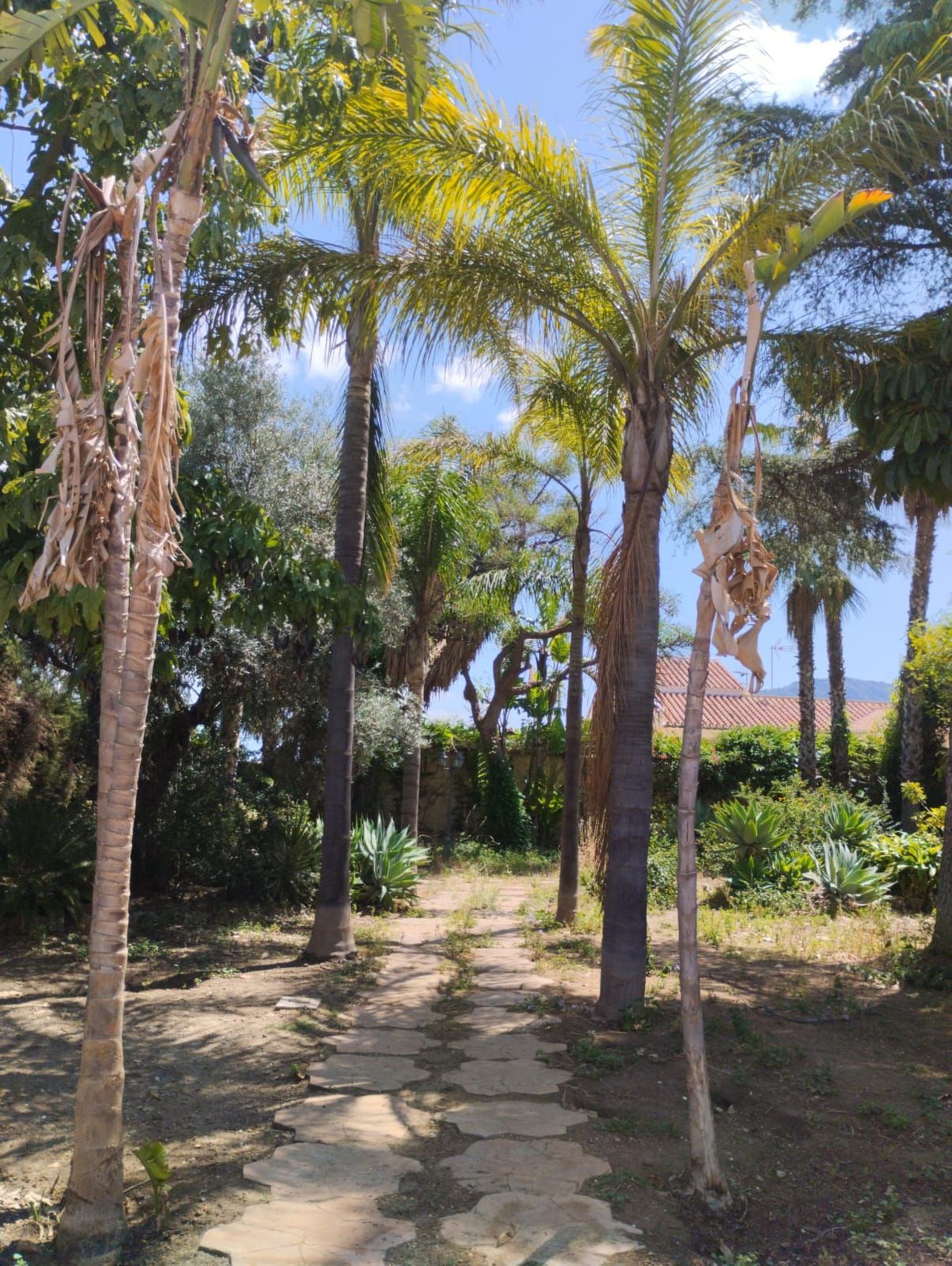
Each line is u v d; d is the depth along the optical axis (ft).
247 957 32.07
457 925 39.04
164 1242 12.91
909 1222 14.42
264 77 23.32
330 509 43.52
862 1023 25.23
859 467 35.42
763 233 24.48
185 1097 18.54
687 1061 15.30
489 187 24.80
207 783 42.91
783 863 46.01
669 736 77.77
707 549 15.11
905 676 59.16
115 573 13.58
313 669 43.55
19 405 21.71
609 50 24.93
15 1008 24.12
